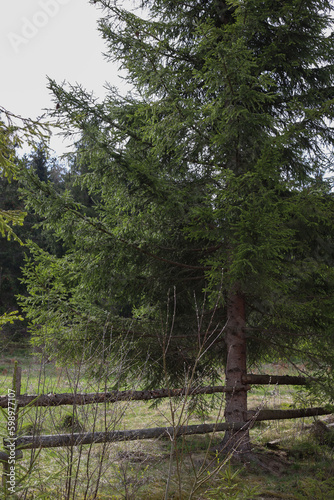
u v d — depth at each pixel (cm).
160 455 518
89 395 412
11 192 2130
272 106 648
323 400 584
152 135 573
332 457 534
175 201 529
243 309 609
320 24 567
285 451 581
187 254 654
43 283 557
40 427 306
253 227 444
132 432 456
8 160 300
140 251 576
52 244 1855
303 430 653
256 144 523
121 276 605
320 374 584
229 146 543
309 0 547
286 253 573
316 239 559
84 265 576
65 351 517
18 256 2317
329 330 554
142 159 581
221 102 513
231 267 453
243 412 566
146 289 637
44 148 310
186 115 541
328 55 601
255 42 648
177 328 615
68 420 406
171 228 626
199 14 651
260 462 517
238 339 596
